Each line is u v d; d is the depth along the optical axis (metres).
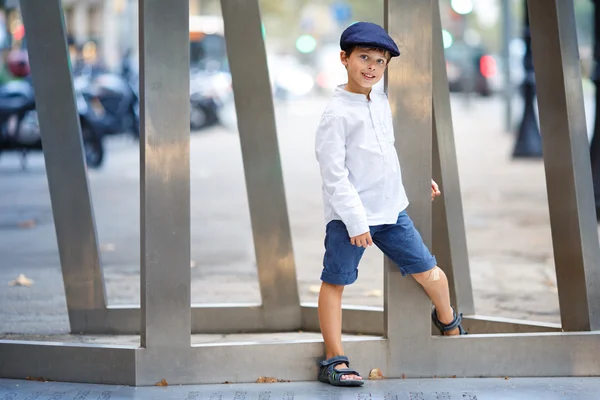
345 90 5.36
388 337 5.55
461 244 6.61
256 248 6.79
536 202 15.06
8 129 19.72
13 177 18.77
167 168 5.28
